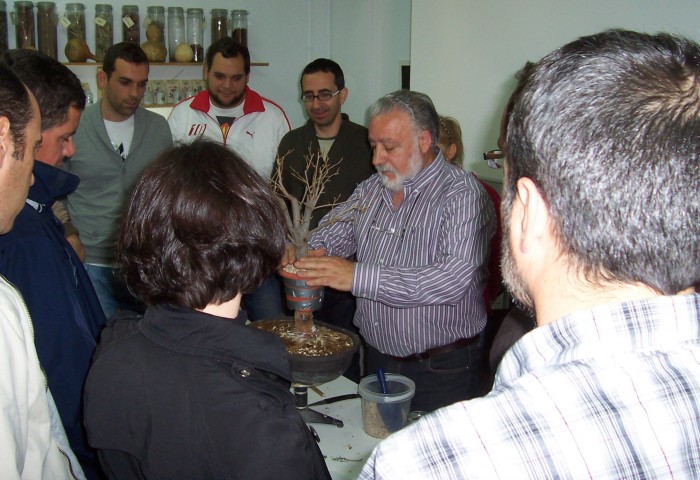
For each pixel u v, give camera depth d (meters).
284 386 0.83
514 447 0.46
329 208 2.95
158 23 4.09
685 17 2.14
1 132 0.89
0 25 3.68
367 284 1.76
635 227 0.46
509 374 0.53
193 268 0.80
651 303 0.47
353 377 2.46
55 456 0.95
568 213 0.48
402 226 1.98
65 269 1.21
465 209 1.85
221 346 0.80
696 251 0.46
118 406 0.80
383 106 1.94
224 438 0.75
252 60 4.60
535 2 2.73
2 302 0.84
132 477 0.83
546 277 0.52
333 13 4.74
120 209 2.87
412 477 0.47
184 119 3.46
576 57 0.49
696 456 0.44
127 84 2.84
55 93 1.47
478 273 1.94
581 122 0.47
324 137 3.06
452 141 2.61
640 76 0.47
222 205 0.80
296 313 1.68
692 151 0.45
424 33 3.52
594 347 0.47
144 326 0.84
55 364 1.15
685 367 0.45
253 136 3.49
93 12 4.00
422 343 1.94
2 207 0.93
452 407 0.50
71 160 2.86
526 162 0.50
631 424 0.44
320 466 0.81
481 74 3.10
